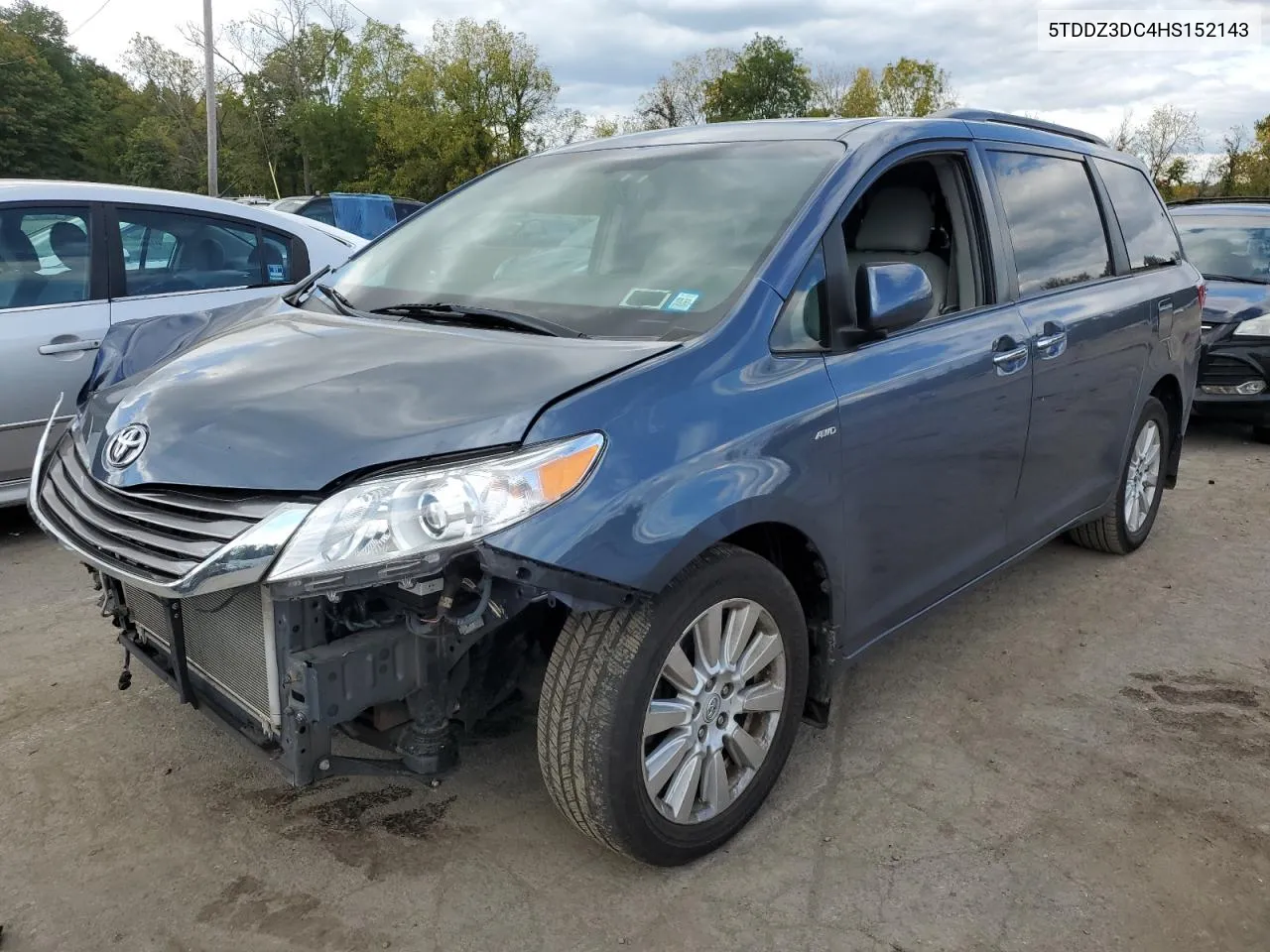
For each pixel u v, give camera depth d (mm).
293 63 44250
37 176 48938
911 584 3160
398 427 2141
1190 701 3529
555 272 2990
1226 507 5953
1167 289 4703
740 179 3049
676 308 2633
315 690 2145
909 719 3355
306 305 3213
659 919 2387
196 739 3127
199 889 2469
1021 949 2316
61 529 2447
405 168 44969
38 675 3520
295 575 1995
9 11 60562
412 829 2711
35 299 4766
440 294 3053
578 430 2164
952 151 3412
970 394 3197
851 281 2844
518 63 45750
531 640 2602
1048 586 4582
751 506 2404
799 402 2574
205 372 2559
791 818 2795
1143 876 2578
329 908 2406
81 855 2584
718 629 2479
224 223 5480
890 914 2420
